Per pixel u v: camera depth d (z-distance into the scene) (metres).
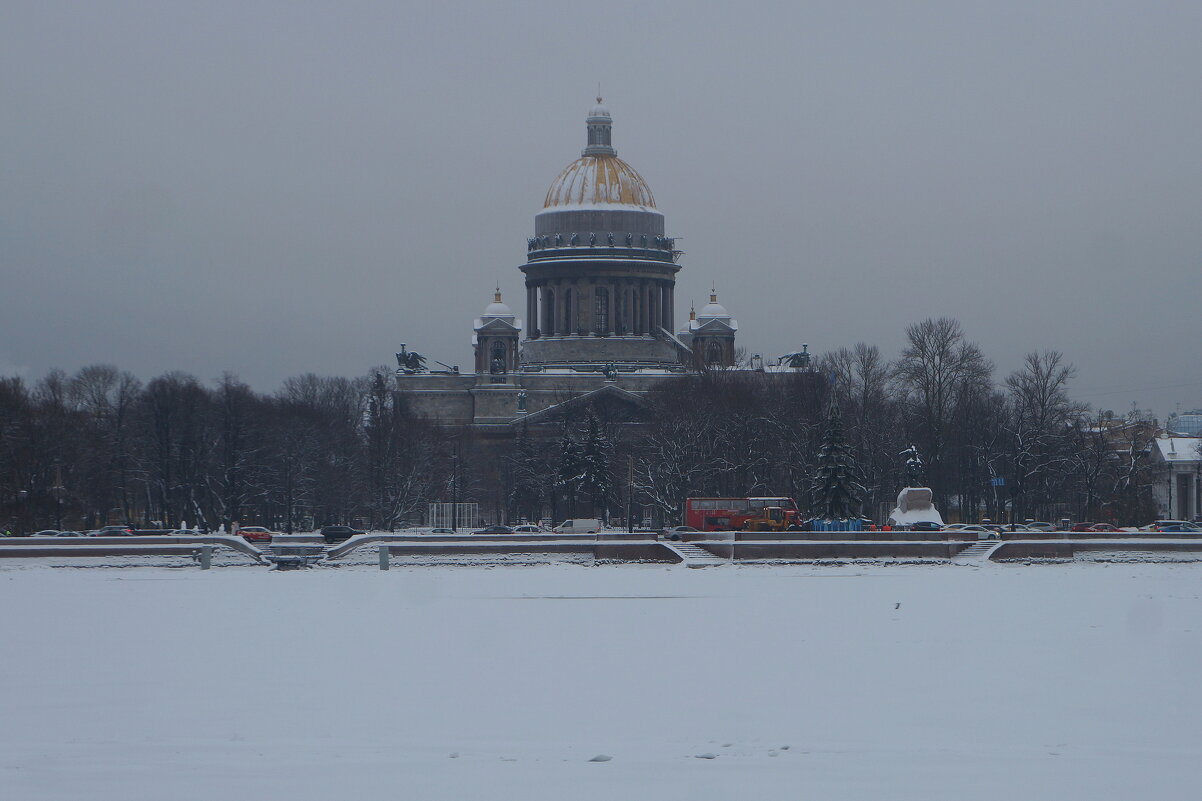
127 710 150.88
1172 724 142.25
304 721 145.25
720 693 159.00
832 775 122.25
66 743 135.75
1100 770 123.69
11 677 170.50
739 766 125.44
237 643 196.88
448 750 132.25
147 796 116.50
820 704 152.75
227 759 128.88
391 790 118.12
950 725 142.12
